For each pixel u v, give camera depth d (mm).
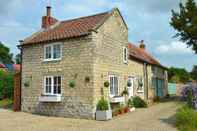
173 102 30672
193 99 20312
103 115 19391
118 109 21906
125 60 25734
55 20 27047
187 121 15289
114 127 15984
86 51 20609
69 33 21953
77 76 20828
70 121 18750
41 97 22125
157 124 16422
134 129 15109
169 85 48031
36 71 23172
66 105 21094
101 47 21500
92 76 20188
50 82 22219
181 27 29641
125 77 25422
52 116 21500
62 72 21594
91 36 20516
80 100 20500
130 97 26359
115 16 24016
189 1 29344
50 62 22375
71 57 21266
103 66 21625
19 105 24422
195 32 28500
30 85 23422
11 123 17547
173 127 15383
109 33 22859
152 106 27047
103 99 20422
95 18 23594
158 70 38000
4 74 34531
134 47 35719
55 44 22250
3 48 81500
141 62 30391
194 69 34469
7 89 33688
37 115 21891
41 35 24562
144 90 30844
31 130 15086
